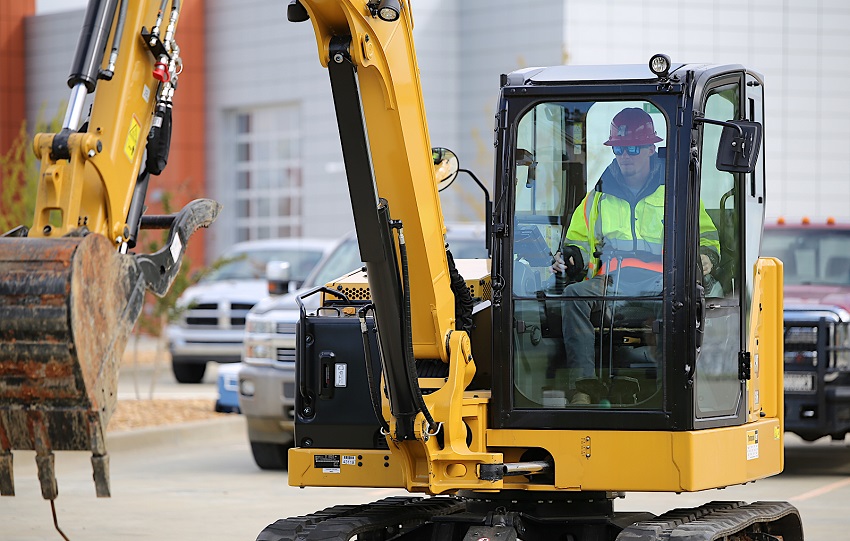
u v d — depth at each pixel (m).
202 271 28.33
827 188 52.31
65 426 7.77
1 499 17.75
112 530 15.58
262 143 58.44
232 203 59.03
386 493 18.31
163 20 8.87
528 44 50.25
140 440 22.89
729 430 11.02
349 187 9.83
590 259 10.66
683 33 50.22
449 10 52.28
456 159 11.20
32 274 7.64
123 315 8.15
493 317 10.66
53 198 8.02
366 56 9.54
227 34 58.47
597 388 10.56
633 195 10.62
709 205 11.02
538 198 10.77
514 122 10.71
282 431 19.88
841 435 19.70
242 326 33.53
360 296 11.81
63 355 7.65
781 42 51.41
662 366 10.42
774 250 21.58
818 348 18.58
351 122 9.70
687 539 10.35
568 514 11.30
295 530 10.77
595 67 10.85
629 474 10.41
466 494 11.45
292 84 56.53
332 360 11.19
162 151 8.77
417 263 10.21
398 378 10.07
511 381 10.62
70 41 61.34
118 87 8.53
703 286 10.79
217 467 20.95
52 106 61.91
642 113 10.59
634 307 10.54
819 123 52.06
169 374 38.28
